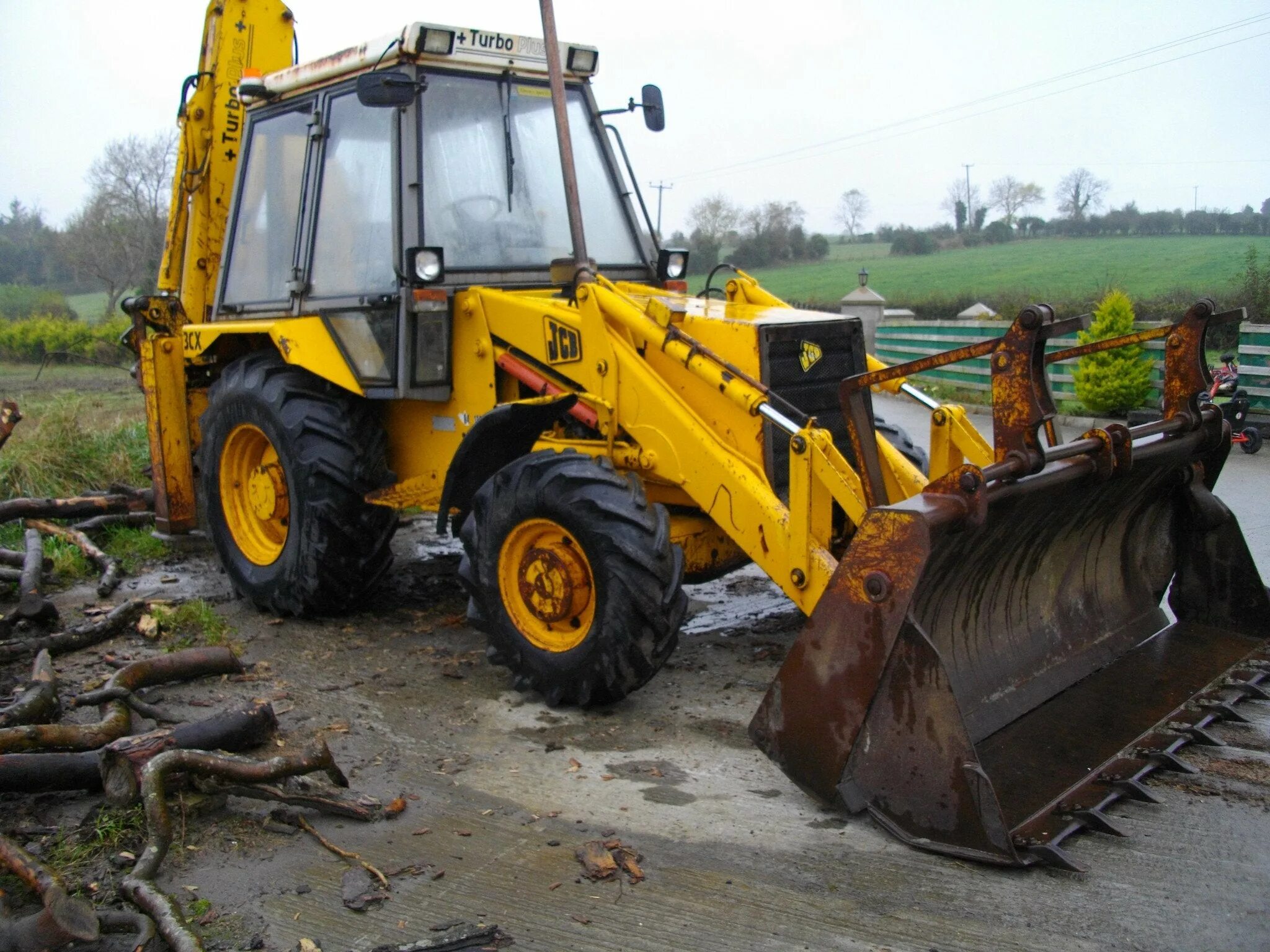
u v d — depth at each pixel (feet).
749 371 14.01
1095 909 9.52
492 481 14.53
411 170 15.83
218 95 21.50
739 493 13.38
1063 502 12.62
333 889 10.01
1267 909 9.50
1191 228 159.02
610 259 18.04
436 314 16.12
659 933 9.29
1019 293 98.02
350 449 17.35
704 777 12.27
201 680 15.25
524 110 17.42
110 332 85.20
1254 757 12.41
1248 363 41.22
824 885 9.98
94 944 9.18
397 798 11.74
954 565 11.71
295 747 13.01
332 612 18.28
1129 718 12.67
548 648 14.14
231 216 20.03
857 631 10.61
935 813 10.34
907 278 134.10
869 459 12.00
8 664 15.65
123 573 21.20
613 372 14.69
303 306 17.69
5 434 20.52
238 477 19.42
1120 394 44.93
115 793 11.18
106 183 109.81
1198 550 15.55
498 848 10.73
